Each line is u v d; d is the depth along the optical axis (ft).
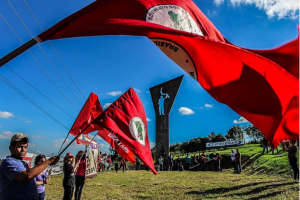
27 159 45.01
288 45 11.60
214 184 38.04
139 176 60.44
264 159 63.98
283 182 33.50
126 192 35.83
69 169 23.08
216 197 27.91
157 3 10.49
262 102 11.95
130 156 19.51
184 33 9.00
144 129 16.75
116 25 8.75
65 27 9.00
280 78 11.24
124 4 9.83
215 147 136.67
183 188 36.32
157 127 95.86
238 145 126.52
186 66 12.27
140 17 9.84
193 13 11.50
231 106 12.59
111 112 15.90
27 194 9.95
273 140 12.12
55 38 8.94
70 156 23.49
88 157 58.29
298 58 11.55
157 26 8.86
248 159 72.74
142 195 32.53
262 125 12.28
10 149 10.59
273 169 50.75
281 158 56.80
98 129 22.30
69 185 22.91
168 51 11.93
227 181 40.73
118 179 54.03
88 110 25.53
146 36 11.21
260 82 11.75
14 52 8.77
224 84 12.44
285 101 11.49
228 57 11.64
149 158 16.30
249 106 12.28
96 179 54.80
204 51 11.78
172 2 10.85
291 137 11.71
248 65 11.60
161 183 43.57
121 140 15.56
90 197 32.58
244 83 12.09
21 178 9.52
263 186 32.17
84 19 9.21
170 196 30.73
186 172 69.72
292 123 11.53
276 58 11.68
